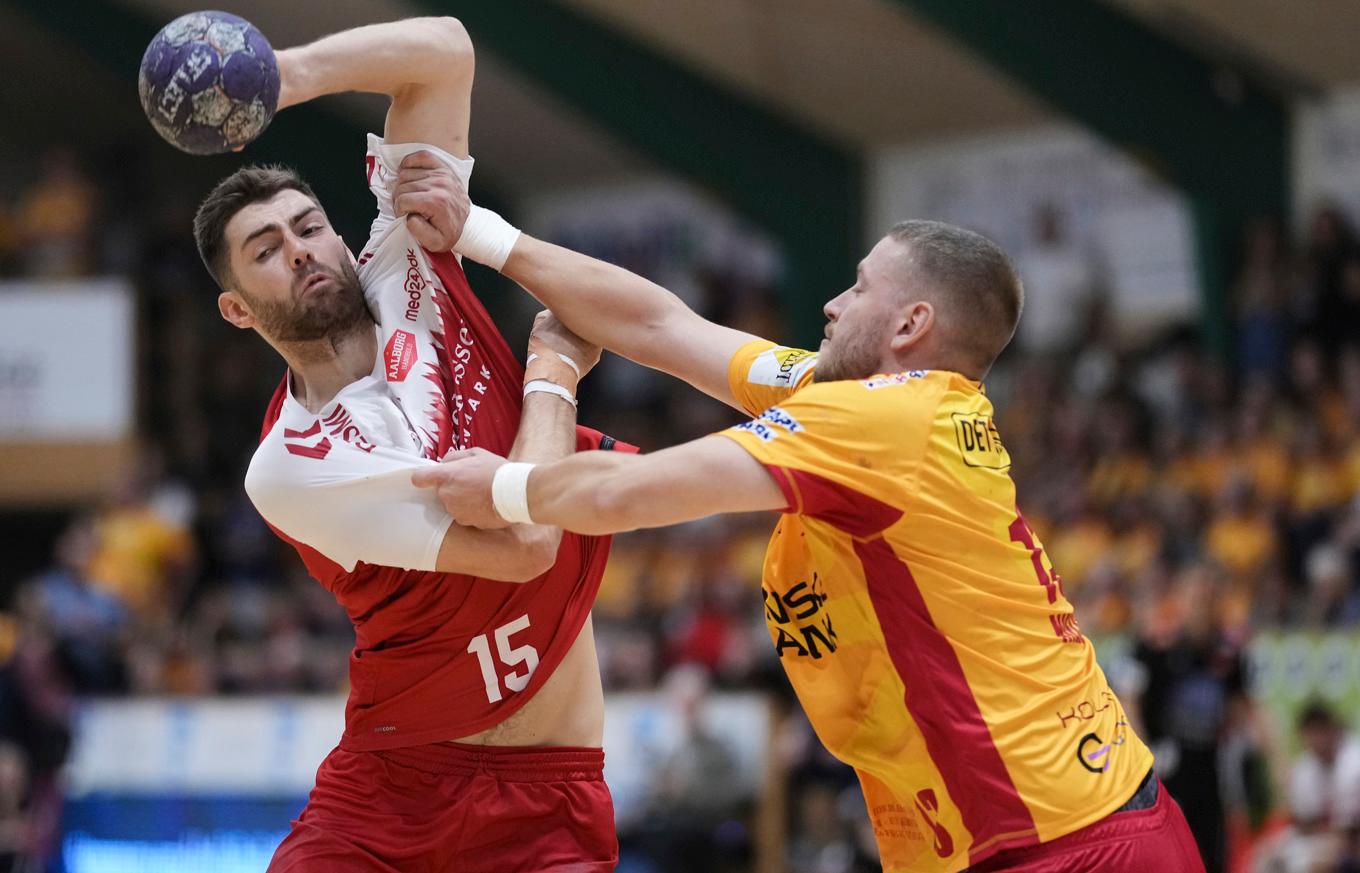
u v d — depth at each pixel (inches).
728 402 317.7
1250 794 706.8
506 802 297.9
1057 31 1136.8
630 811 835.4
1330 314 1115.9
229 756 890.1
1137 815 268.2
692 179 1344.7
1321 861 709.3
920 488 262.1
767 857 825.5
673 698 843.4
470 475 274.1
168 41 265.0
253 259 287.7
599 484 261.0
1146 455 1099.9
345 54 287.1
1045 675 269.1
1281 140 1182.9
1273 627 856.3
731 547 1128.8
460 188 305.4
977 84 1263.5
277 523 293.0
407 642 297.0
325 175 1526.8
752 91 1341.0
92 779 898.7
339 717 884.0
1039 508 1066.7
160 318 1434.5
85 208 1438.2
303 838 299.9
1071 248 1307.8
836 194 1381.6
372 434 286.5
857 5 1145.4
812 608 275.7
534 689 299.3
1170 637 700.0
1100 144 1294.3
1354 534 877.8
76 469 1317.7
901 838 280.2
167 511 1261.1
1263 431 1036.5
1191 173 1179.3
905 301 273.0
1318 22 1078.4
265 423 307.4
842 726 277.6
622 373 1457.9
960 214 1353.3
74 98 1638.8
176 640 1034.1
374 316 299.9
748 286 1493.6
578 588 305.3
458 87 303.7
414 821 297.3
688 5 1211.9
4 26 1508.4
